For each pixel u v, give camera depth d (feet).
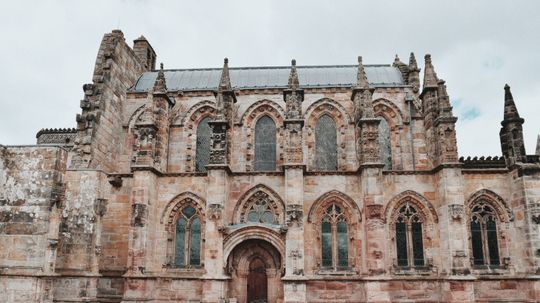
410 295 126.82
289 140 135.74
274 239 129.29
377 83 177.68
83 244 128.06
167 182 140.97
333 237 134.21
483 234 133.28
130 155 167.73
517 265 129.80
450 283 122.62
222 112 140.36
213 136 138.21
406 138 164.25
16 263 101.86
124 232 139.85
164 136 146.61
